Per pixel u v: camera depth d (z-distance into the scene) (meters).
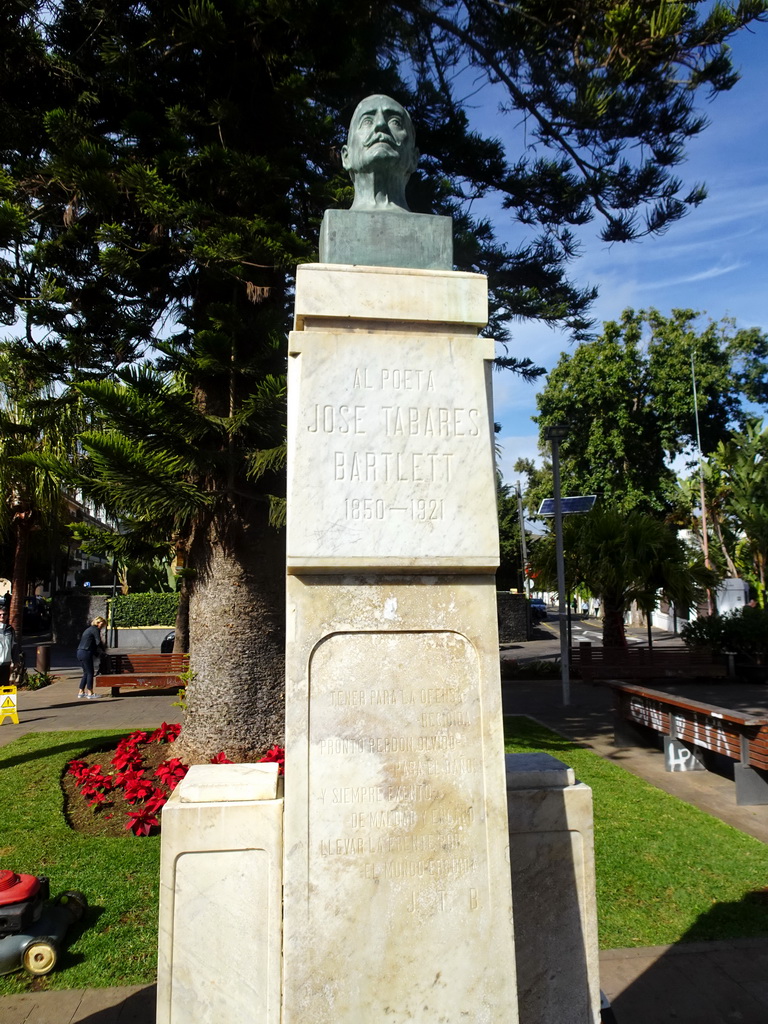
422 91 9.56
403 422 2.76
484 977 2.50
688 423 31.72
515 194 10.15
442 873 2.54
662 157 9.49
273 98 7.69
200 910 2.62
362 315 2.84
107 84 8.24
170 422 6.37
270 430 6.79
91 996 3.54
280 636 7.45
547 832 2.86
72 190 7.82
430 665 2.66
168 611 28.98
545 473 41.88
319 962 2.44
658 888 4.71
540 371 10.36
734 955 3.88
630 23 7.73
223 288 7.91
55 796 6.58
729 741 6.89
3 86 8.29
